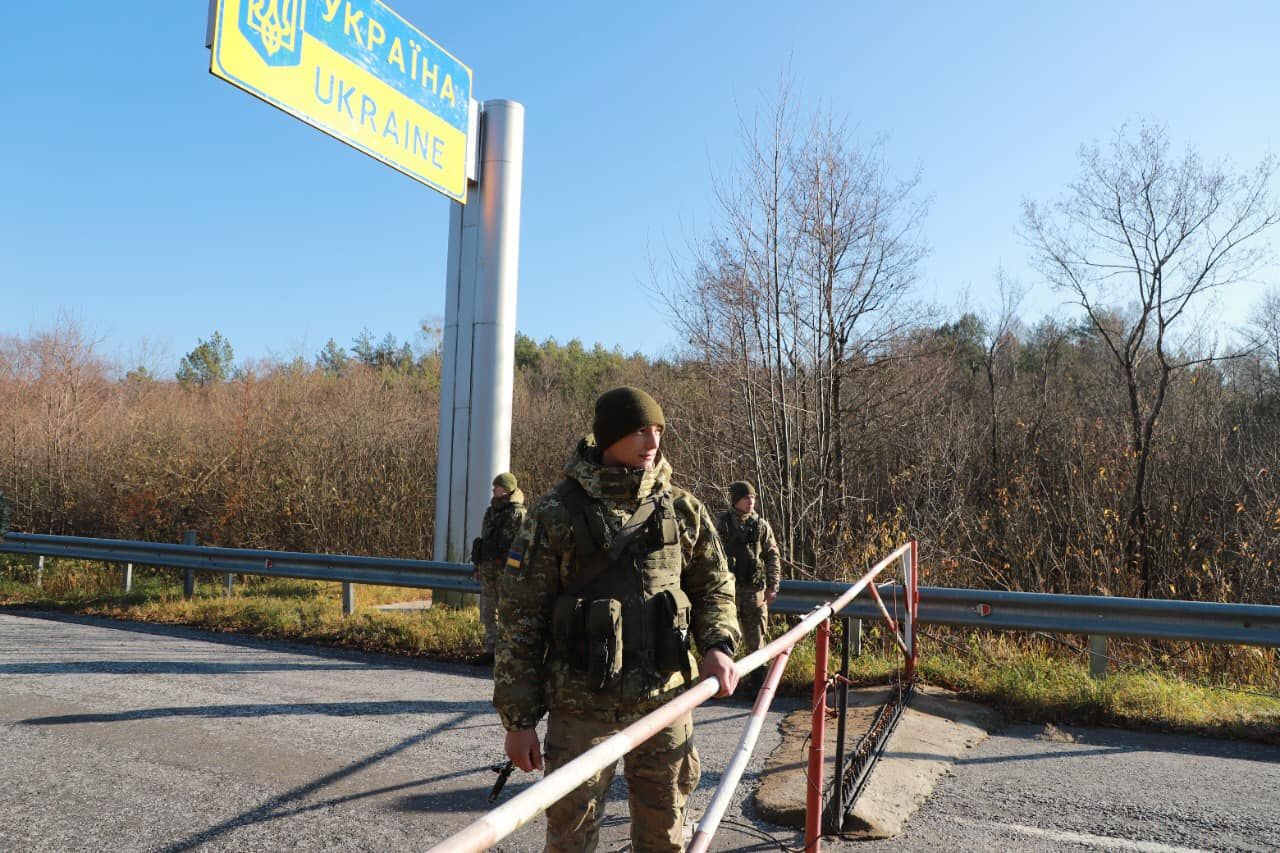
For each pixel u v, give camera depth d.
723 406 12.86
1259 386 20.52
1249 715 5.87
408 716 6.07
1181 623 6.41
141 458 19.47
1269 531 11.70
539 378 35.09
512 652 2.45
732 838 3.92
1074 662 7.44
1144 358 17.73
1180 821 4.11
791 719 5.93
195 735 5.51
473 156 11.05
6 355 24.95
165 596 11.80
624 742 1.63
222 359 59.75
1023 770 4.88
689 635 2.60
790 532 11.73
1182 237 15.28
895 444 14.09
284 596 12.23
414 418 19.41
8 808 4.27
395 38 9.86
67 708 6.15
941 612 7.18
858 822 3.97
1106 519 11.89
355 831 4.01
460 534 10.77
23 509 20.66
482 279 10.97
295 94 8.62
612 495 2.51
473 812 4.25
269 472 18.19
